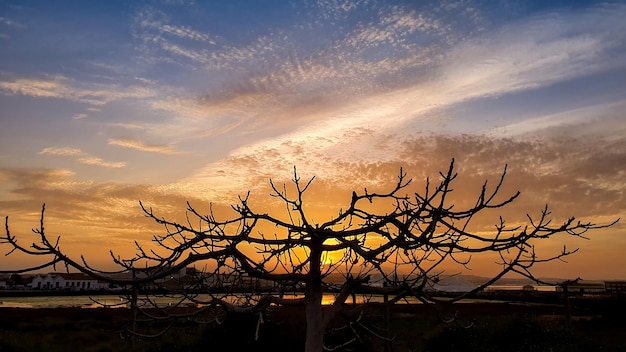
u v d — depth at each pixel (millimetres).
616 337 19547
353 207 3477
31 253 2807
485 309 32406
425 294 3371
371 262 3322
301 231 3475
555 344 14805
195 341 14273
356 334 4344
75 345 20812
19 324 30500
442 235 3484
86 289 90875
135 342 14492
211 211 3688
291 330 13648
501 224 3355
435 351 15375
